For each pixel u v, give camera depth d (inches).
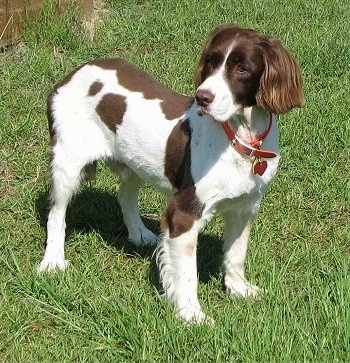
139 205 261.0
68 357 183.0
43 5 360.5
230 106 177.9
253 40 179.0
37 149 284.8
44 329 194.1
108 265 223.9
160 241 203.9
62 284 206.4
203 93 174.6
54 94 227.8
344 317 188.1
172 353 181.0
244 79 178.4
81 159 223.9
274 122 192.7
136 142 212.4
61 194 226.2
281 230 243.1
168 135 203.9
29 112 303.3
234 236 207.9
